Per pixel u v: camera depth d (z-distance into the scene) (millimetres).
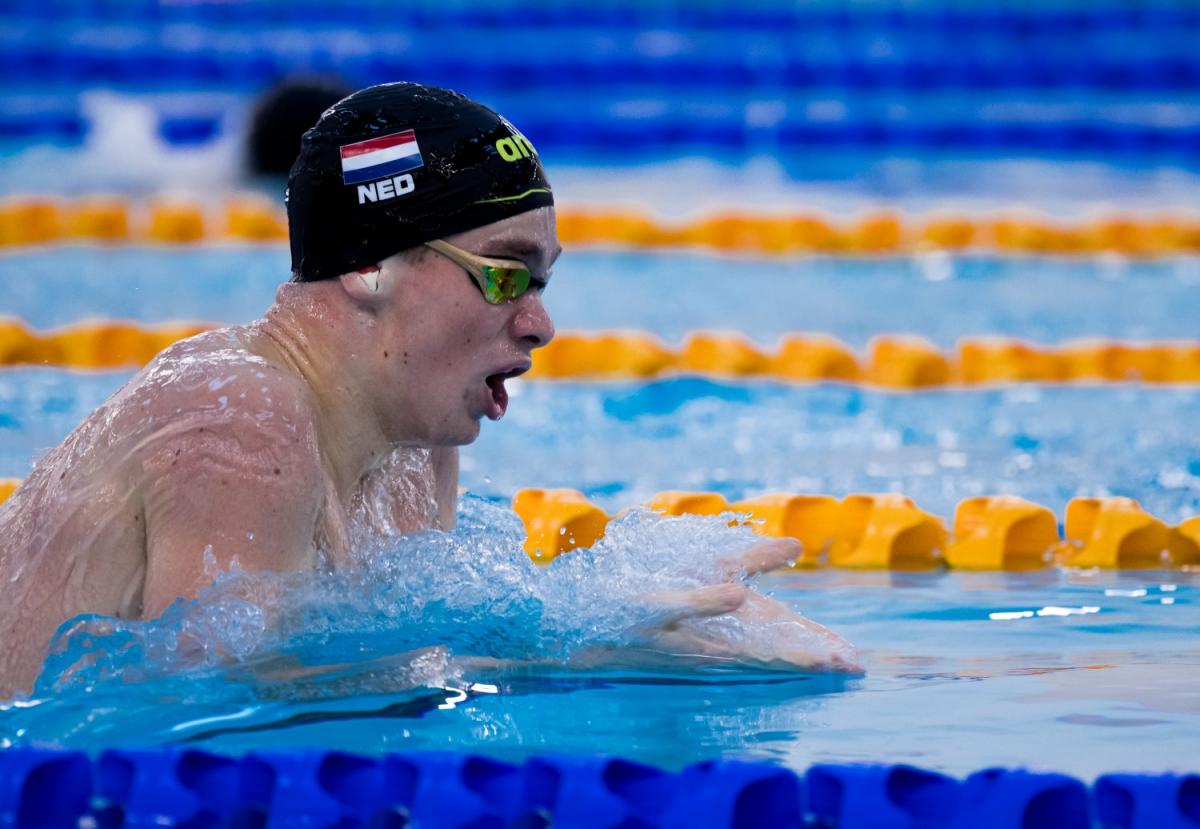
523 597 7781
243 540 6359
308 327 7004
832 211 28906
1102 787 5633
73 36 39062
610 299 22906
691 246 27125
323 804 5520
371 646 7062
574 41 40031
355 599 7078
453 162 6883
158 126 34406
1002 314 21812
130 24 40344
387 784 5699
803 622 8078
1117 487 13461
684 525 8594
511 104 36969
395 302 6883
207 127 34469
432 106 7016
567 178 32406
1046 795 5480
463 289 6867
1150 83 38688
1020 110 36562
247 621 6301
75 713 6363
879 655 8359
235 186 30375
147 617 6379
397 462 7801
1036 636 8914
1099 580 10797
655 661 7707
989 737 6547
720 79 38812
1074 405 17328
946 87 38656
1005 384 18641
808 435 15992
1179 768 6066
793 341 19266
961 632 9062
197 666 6363
